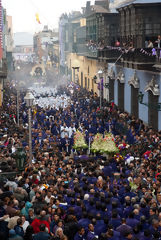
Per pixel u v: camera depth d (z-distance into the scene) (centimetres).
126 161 2091
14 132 2711
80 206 1286
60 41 10512
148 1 3275
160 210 1319
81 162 2014
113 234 1068
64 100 4959
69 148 2667
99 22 4972
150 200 1362
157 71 2972
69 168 1797
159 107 2909
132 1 3656
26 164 1881
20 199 1320
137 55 3194
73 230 1131
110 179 1730
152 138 2441
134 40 3334
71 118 3400
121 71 4138
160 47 3064
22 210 1225
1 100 5259
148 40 3262
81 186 1523
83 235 1140
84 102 4503
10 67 10744
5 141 2378
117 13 4688
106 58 4612
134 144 2423
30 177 1598
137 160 1933
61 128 2892
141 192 1534
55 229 1161
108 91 4856
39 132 2700
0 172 1684
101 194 1327
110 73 4550
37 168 1773
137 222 1177
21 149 1702
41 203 1261
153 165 1806
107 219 1152
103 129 3028
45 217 1155
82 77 7381
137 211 1215
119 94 4381
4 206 1195
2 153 2014
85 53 6538
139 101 3397
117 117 3547
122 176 1616
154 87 2997
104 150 2342
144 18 3234
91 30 5694
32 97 1973
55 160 1969
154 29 3256
